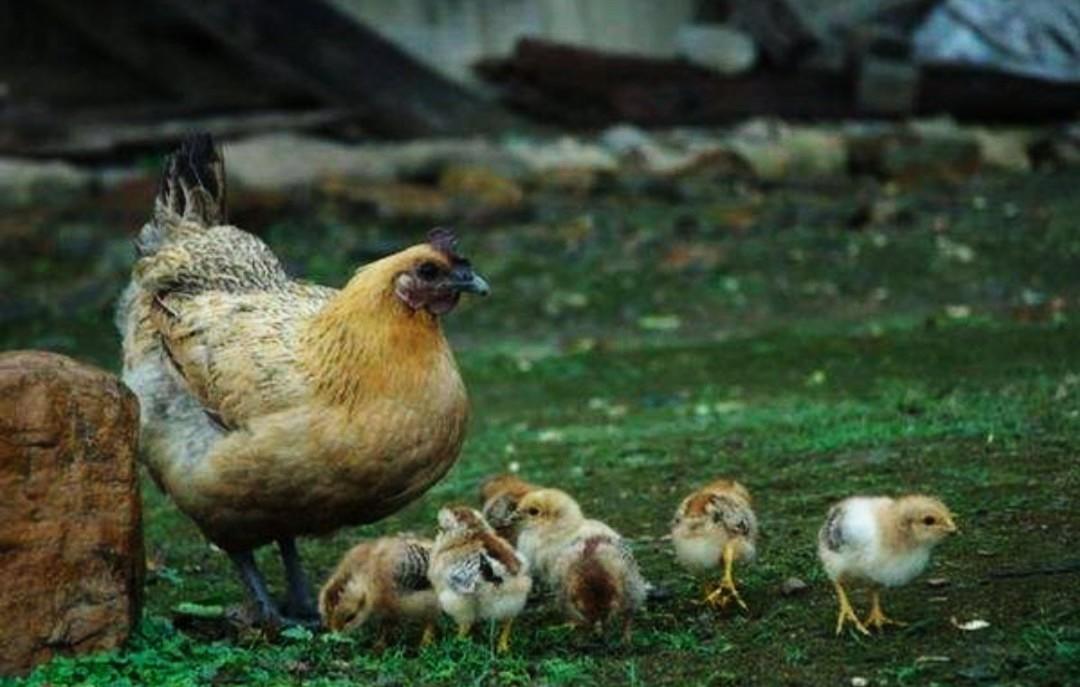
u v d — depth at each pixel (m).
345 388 10.59
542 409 18.66
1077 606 9.76
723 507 10.58
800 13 30.80
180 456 11.07
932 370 18.56
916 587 10.48
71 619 9.79
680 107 30.02
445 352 10.84
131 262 24.36
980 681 8.74
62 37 29.55
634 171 27.33
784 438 15.57
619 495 14.24
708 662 9.49
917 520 9.41
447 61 31.50
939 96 30.19
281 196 26.16
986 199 26.70
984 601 10.06
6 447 9.65
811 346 20.56
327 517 11.00
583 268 24.48
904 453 14.34
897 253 24.30
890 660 9.26
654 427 16.98
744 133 28.80
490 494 12.27
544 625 10.62
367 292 10.65
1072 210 25.80
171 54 29.47
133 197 25.91
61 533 9.77
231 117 29.30
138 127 28.62
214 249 12.06
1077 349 19.00
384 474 10.70
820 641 9.70
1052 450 13.78
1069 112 30.45
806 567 11.31
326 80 29.50
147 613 11.62
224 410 10.82
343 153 27.41
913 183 27.88
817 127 29.30
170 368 11.21
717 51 30.78
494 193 26.59
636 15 32.31
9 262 24.70
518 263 24.77
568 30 32.16
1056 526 11.50
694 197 26.97
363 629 10.61
